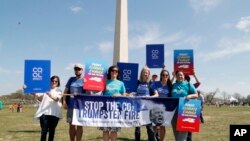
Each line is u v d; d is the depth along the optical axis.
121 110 5.34
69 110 5.59
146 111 5.38
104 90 5.35
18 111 31.16
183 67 6.34
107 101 5.32
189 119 5.24
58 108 5.79
